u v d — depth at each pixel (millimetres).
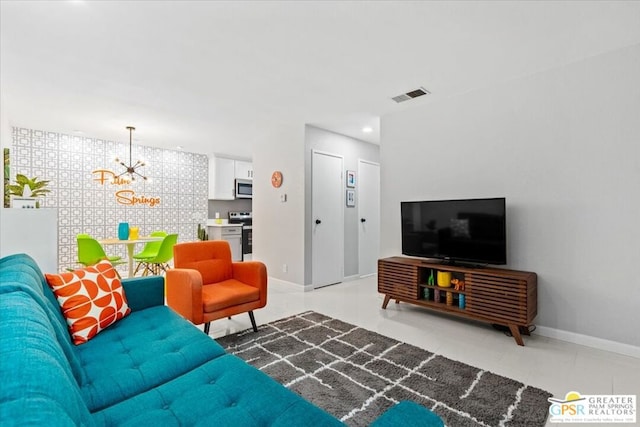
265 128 4543
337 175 4824
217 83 2938
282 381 1940
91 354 1496
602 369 2111
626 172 2330
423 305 3115
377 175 5602
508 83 2904
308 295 4062
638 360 2240
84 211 5055
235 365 1389
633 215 2305
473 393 1827
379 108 3633
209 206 6715
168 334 1717
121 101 3389
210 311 2408
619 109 2355
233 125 4363
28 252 2254
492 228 2795
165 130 4609
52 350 805
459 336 2680
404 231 3441
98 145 5203
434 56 2455
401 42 2252
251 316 2723
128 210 5535
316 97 3295
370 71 2709
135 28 2055
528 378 1994
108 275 1974
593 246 2471
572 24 2037
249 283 2834
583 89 2510
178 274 2461
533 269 2758
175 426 1024
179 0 1787
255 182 5098
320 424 1017
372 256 5492
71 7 1830
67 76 2760
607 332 2408
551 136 2668
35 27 2023
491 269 2850
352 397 1780
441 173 3369
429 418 851
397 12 1917
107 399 1179
